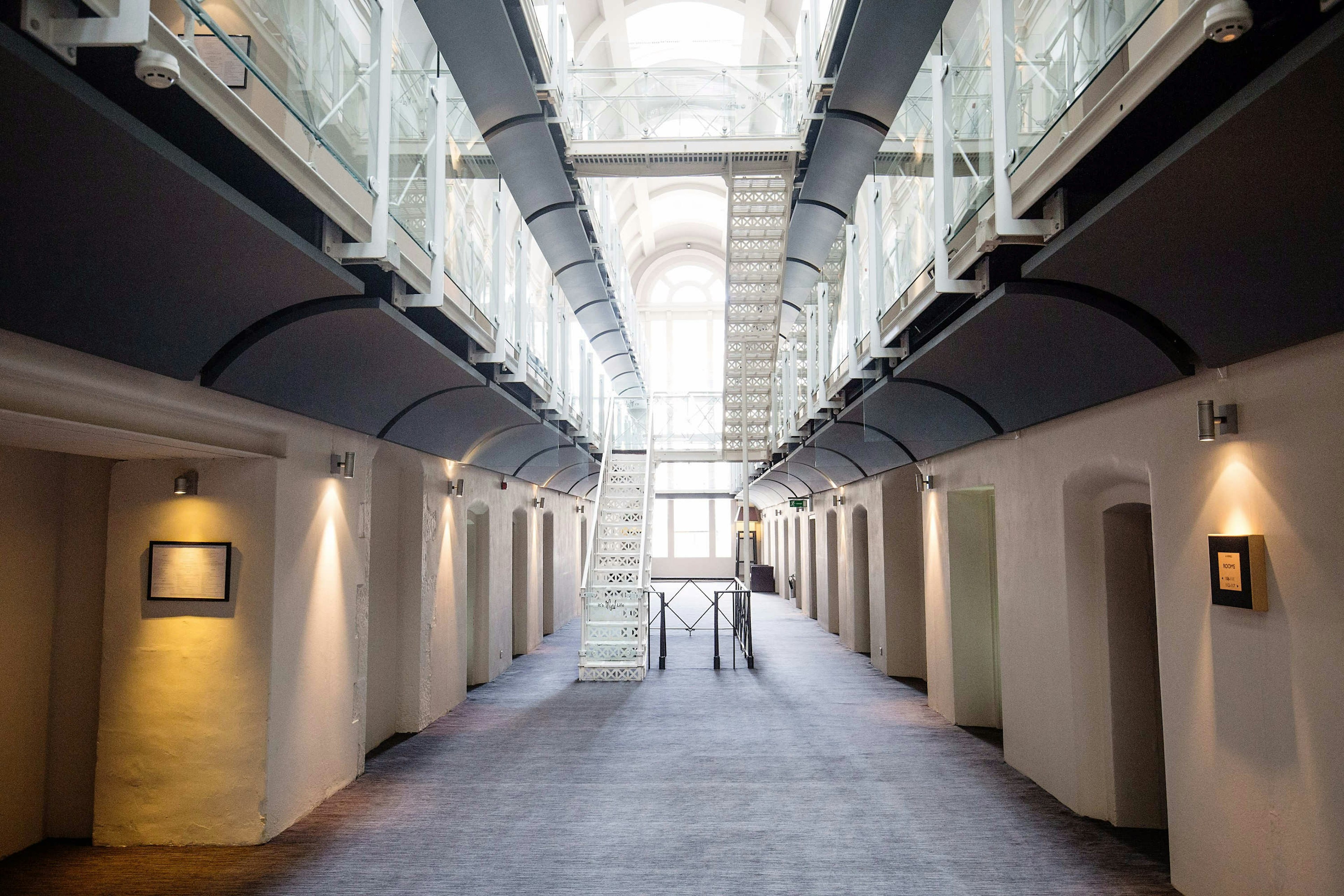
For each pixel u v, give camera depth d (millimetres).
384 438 6258
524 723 7410
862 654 11422
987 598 7363
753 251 8070
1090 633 5035
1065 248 3262
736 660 10961
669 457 15539
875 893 3912
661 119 6840
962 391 5758
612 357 14586
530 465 10500
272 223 3070
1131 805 4789
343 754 5582
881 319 5773
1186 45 2221
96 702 4758
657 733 7043
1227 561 3412
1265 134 2266
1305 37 2236
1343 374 2871
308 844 4551
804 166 6516
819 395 8594
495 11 4367
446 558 7859
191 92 2314
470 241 5434
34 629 4621
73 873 4168
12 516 4492
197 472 4727
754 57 13820
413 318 5270
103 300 3025
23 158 2209
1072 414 5012
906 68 4719
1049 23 3289
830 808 5129
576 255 8398
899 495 9703
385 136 3674
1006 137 3369
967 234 4055
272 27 3004
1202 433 3506
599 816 4988
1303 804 3055
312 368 4586
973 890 3941
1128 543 4938
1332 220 2436
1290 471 3129
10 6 1846
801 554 17547
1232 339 3264
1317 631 2982
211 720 4594
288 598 4840
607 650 9797
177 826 4551
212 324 3627
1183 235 2885
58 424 3379
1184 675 3832
